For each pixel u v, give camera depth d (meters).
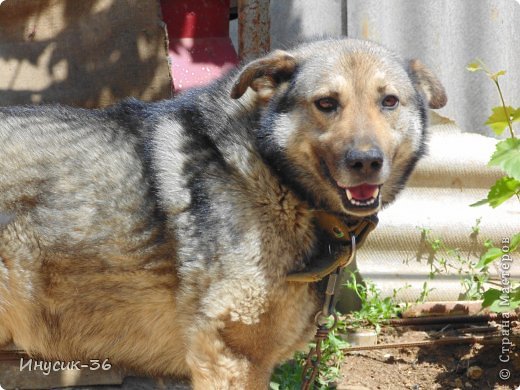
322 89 4.09
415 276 6.14
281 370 5.35
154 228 4.35
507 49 6.59
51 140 4.46
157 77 5.44
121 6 5.41
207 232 4.23
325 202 4.27
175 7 5.83
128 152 4.45
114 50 5.43
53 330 4.55
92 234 4.36
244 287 4.18
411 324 5.86
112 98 5.45
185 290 4.29
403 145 4.28
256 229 4.19
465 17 6.52
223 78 4.50
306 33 6.48
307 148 4.17
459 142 6.43
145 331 4.55
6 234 4.36
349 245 4.37
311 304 4.36
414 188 6.31
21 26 5.41
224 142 4.29
